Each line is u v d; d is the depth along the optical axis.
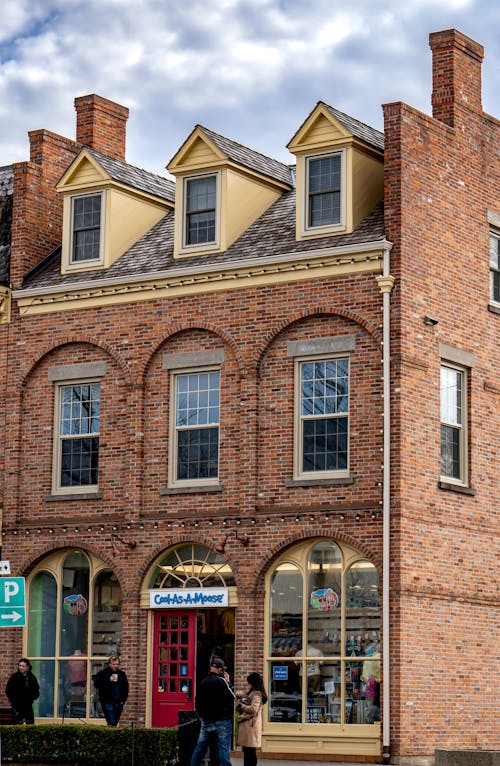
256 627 31.42
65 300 35.00
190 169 34.19
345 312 31.33
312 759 30.39
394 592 29.84
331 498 31.00
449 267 32.56
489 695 31.89
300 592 31.30
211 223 33.94
